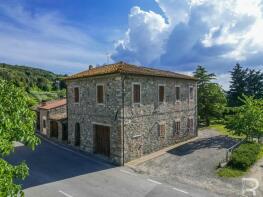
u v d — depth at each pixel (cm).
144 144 1945
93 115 2006
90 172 1545
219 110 3544
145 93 1962
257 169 1578
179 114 2405
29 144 573
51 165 1686
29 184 1336
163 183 1352
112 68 1934
